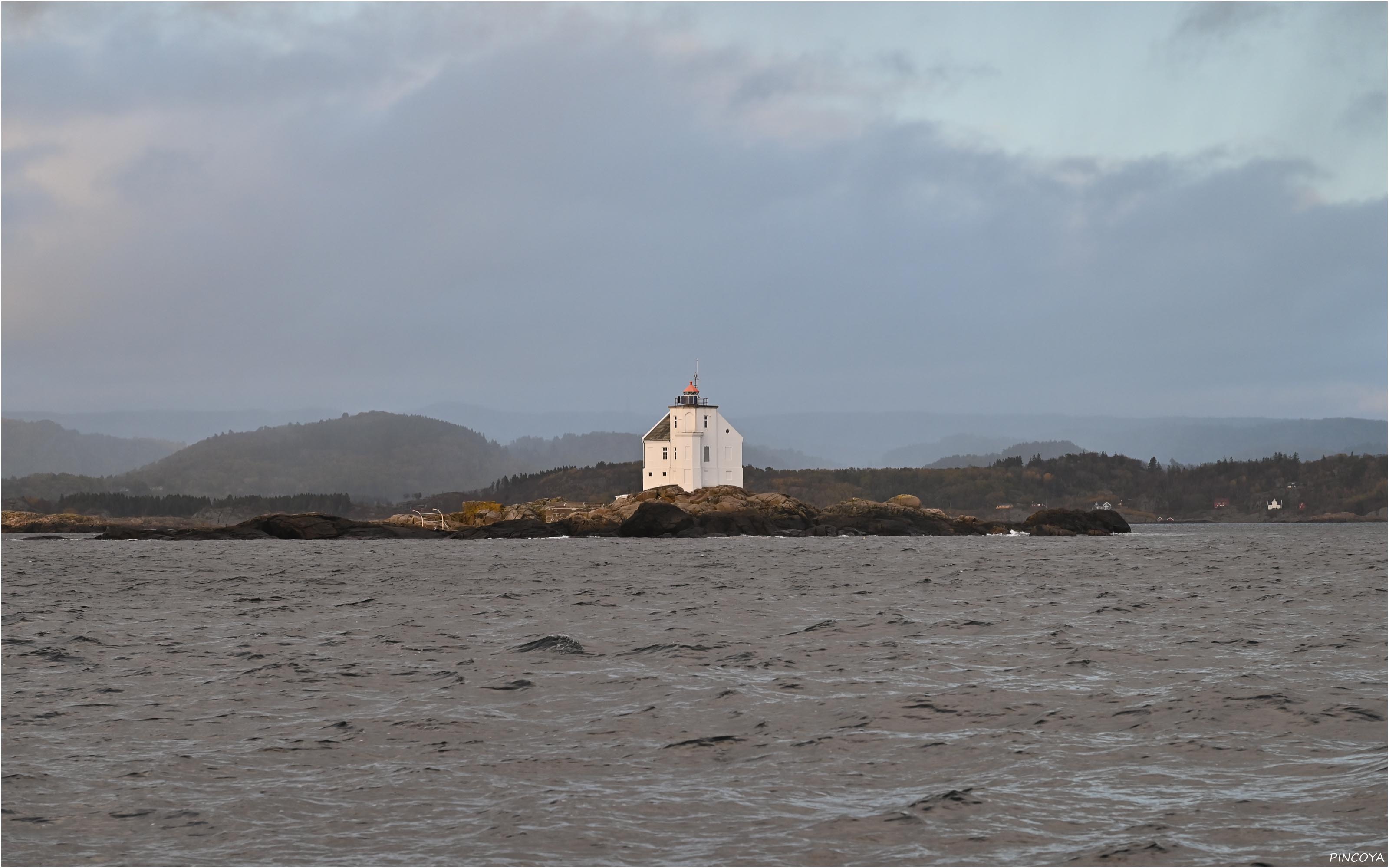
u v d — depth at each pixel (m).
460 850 19.77
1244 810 21.47
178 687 35.06
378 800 22.66
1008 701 31.80
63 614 58.59
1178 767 24.62
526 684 35.06
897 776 24.20
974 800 22.30
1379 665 37.88
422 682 35.62
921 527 173.75
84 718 30.44
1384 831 20.11
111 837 20.61
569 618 54.88
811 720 29.53
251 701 32.66
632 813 21.70
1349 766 24.25
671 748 26.67
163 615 57.97
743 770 24.72
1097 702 31.52
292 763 25.55
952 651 42.03
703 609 59.56
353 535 162.00
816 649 42.72
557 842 20.16
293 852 19.75
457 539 160.62
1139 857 19.11
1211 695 32.09
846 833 20.52
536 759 25.69
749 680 35.59
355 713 30.73
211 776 24.48
